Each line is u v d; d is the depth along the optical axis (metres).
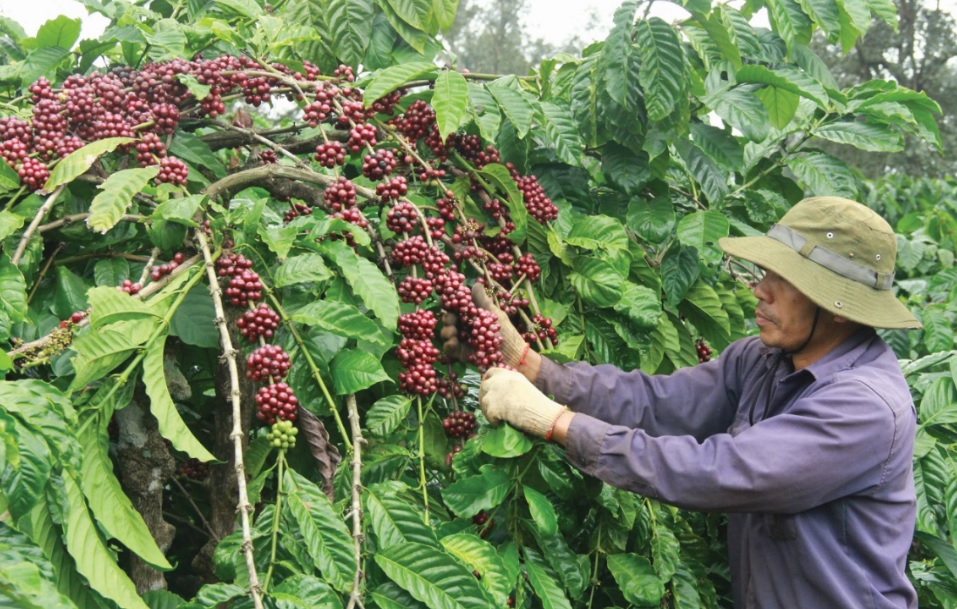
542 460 2.04
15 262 1.78
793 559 1.89
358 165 2.79
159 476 2.12
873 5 2.74
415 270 2.08
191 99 2.27
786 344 2.00
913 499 1.96
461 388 2.17
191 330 1.93
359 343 1.97
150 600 1.83
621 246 2.35
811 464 1.79
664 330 2.48
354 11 2.57
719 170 2.66
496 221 2.42
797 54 2.85
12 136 1.98
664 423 2.20
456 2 2.55
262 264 1.96
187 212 1.82
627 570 2.15
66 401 1.48
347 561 1.62
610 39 2.41
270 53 2.49
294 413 1.73
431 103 2.27
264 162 2.53
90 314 1.63
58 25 2.34
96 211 1.78
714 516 2.64
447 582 1.65
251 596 1.53
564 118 2.46
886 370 1.95
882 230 1.93
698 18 2.45
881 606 1.84
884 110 2.80
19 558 1.33
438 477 2.20
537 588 1.96
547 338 2.24
